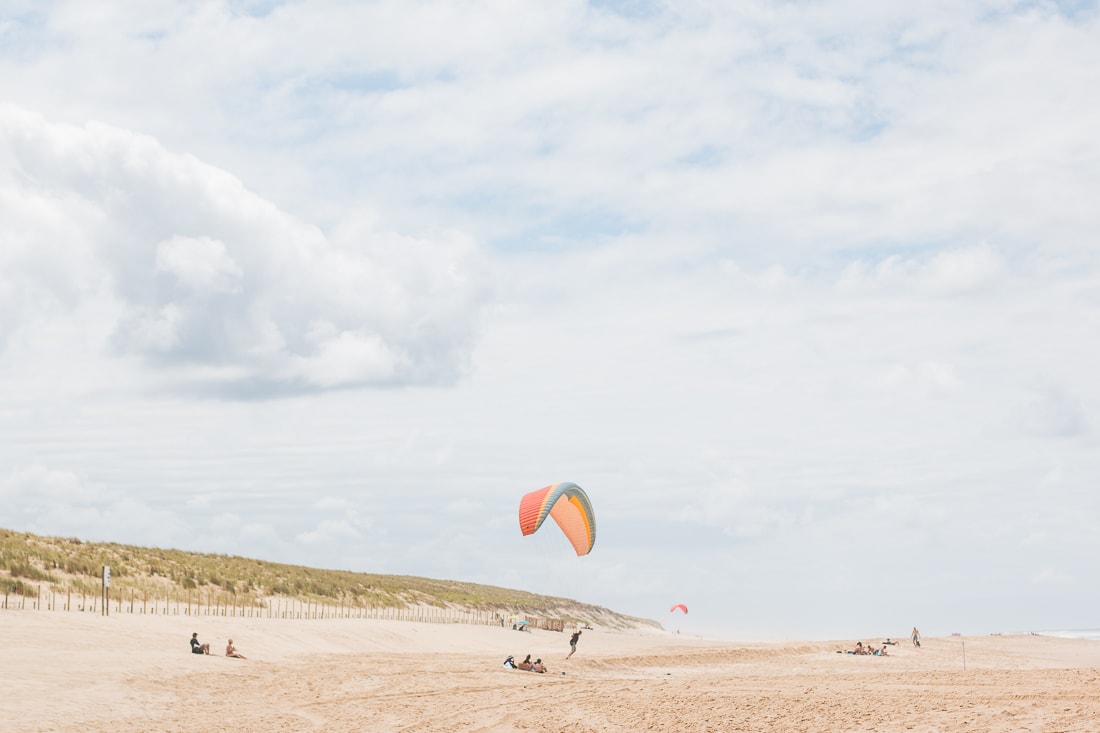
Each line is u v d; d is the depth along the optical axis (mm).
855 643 74625
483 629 69188
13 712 24141
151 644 38188
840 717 22484
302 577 83375
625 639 83562
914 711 22328
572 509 50125
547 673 41469
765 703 26000
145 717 25406
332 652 45531
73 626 38531
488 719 26047
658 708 26516
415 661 43094
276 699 29875
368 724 25516
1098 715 19219
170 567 66312
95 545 66562
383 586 94188
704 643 79250
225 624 47156
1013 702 22516
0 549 53344
